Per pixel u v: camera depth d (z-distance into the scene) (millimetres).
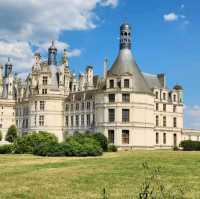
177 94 123562
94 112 111938
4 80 159250
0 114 148875
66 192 25516
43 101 125562
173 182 29281
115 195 24312
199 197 23812
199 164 42875
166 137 118188
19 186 27938
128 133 100062
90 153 62875
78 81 142000
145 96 102375
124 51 105938
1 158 56250
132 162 45688
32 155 64938
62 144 63812
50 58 131375
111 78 102312
